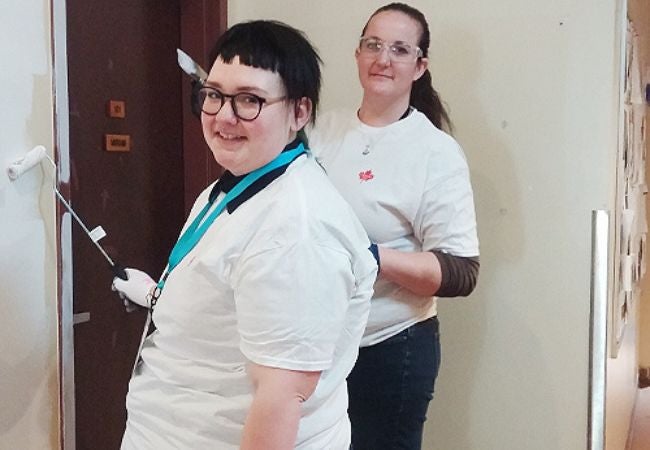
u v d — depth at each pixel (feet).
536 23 7.61
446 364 8.20
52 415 6.28
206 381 4.20
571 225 7.59
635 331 13.87
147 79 8.06
